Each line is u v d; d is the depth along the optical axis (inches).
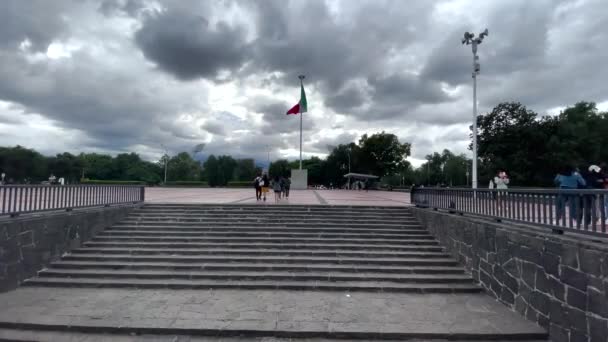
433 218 391.5
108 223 398.3
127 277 301.0
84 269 313.1
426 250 364.2
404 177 3206.2
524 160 1414.9
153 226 406.0
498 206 274.7
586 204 181.9
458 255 330.6
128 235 382.9
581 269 175.2
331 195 910.4
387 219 448.8
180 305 247.6
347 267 322.3
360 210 477.4
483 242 284.8
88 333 208.4
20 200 279.4
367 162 2117.4
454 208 360.5
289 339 206.8
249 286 288.0
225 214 450.0
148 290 280.8
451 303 259.4
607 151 1454.2
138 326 209.8
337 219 443.8
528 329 209.3
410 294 281.3
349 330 209.3
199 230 399.5
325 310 242.4
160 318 222.7
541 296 209.9
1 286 258.8
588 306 169.6
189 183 2119.8
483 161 1641.2
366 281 303.3
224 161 2893.7
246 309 241.8
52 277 296.4
